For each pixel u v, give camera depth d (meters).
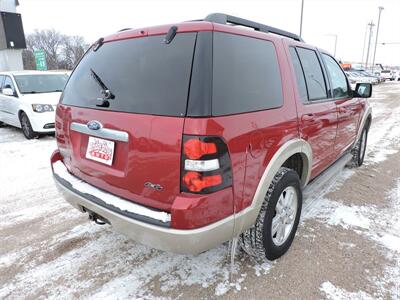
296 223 2.87
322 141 3.23
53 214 3.62
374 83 31.91
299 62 2.87
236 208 2.04
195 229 1.83
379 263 2.69
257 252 2.54
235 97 2.00
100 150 2.28
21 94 7.48
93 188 2.39
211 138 1.79
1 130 8.66
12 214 3.62
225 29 2.05
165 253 2.82
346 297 2.31
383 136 7.86
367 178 4.73
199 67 1.84
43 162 5.57
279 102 2.44
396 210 3.68
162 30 2.09
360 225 3.31
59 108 2.75
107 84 2.26
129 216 2.02
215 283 2.44
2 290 2.40
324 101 3.24
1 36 19.86
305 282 2.45
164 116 1.87
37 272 2.60
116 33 2.44
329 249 2.88
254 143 2.10
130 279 2.50
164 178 1.89
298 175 2.98
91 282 2.47
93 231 3.23
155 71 2.02
